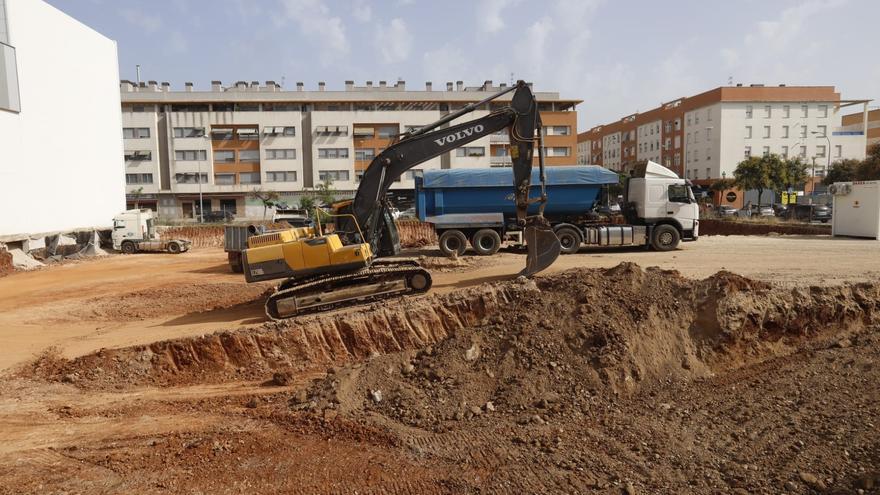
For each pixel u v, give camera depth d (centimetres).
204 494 582
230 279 2041
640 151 8444
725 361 973
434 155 1361
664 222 2016
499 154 5897
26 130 2797
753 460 656
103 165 3612
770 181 5072
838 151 6556
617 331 913
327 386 841
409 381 870
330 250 1205
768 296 1068
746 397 833
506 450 672
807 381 860
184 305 1568
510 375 861
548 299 1007
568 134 6141
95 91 3519
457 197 2003
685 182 1997
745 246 2000
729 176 6550
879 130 7294
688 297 1027
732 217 3897
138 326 1293
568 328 927
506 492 584
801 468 635
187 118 5731
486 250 2012
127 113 5675
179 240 3164
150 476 618
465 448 678
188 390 940
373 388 843
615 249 2112
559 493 583
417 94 5975
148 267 2472
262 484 600
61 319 1438
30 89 2833
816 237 2323
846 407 766
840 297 1106
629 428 736
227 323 1223
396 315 1119
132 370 1000
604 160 9712
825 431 710
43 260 2700
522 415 774
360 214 1348
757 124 6506
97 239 3120
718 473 630
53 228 3023
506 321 980
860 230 2203
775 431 722
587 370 860
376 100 5912
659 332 957
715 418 768
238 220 5147
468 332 962
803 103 6488
